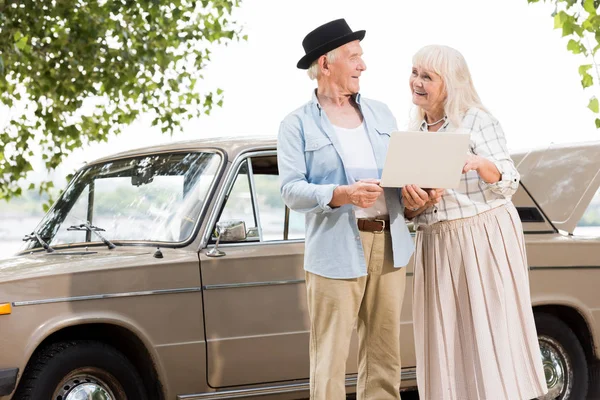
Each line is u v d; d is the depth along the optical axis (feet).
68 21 37.70
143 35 39.60
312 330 15.62
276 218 19.69
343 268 15.07
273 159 20.03
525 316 15.49
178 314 18.34
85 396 17.71
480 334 15.19
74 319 17.42
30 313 17.13
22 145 39.42
